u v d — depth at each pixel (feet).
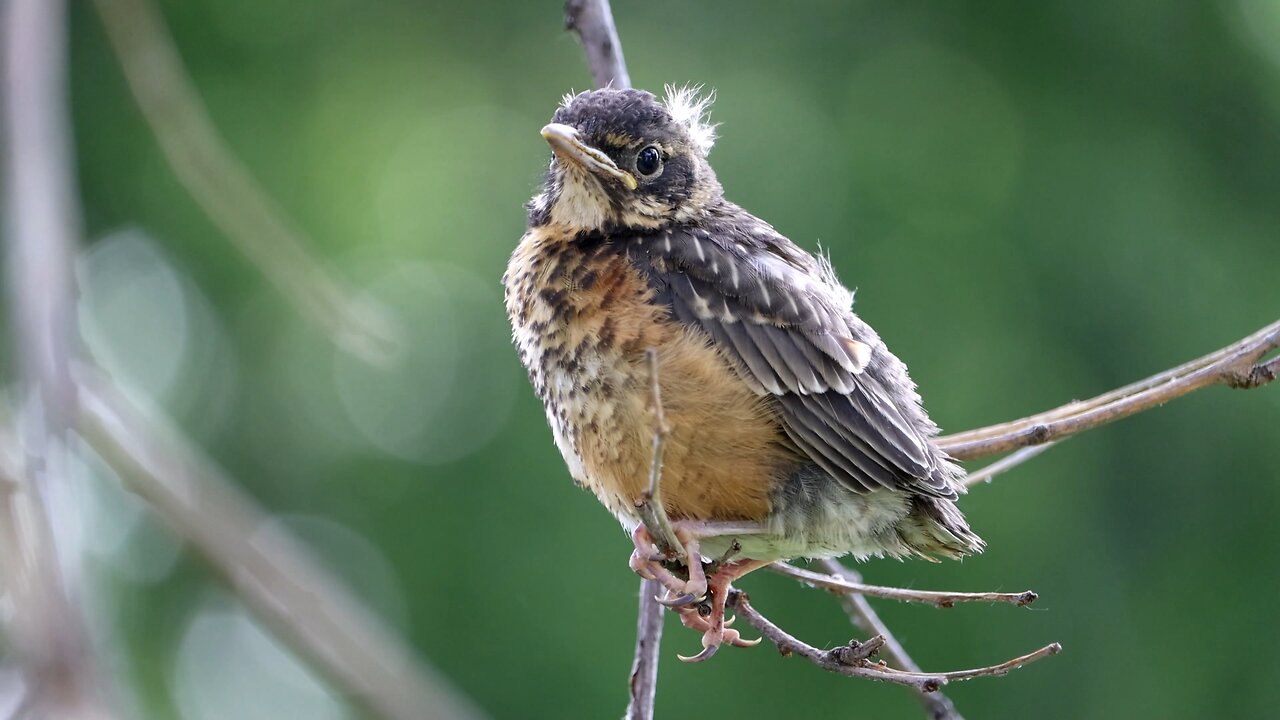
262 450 47.52
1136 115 45.09
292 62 49.67
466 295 47.21
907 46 46.03
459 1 50.19
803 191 44.42
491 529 44.24
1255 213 44.34
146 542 47.14
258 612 17.35
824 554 23.06
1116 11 45.06
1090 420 22.65
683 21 46.50
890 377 24.08
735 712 41.22
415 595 43.80
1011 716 41.91
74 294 15.35
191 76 48.75
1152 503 43.14
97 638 11.52
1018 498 42.42
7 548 11.86
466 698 42.27
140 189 47.65
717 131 44.91
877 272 43.50
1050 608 42.04
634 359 21.49
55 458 13.12
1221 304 42.91
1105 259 43.16
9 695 11.08
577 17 24.76
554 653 42.09
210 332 48.24
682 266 22.41
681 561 19.84
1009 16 45.50
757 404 21.76
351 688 17.46
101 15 21.90
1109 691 41.91
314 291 22.61
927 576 42.01
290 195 48.47
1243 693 42.55
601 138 23.34
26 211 15.74
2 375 22.35
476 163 48.93
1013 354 42.24
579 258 22.49
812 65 45.96
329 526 46.01
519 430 44.93
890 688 41.37
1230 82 44.91
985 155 45.14
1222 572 42.98
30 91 16.47
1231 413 43.24
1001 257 43.52
